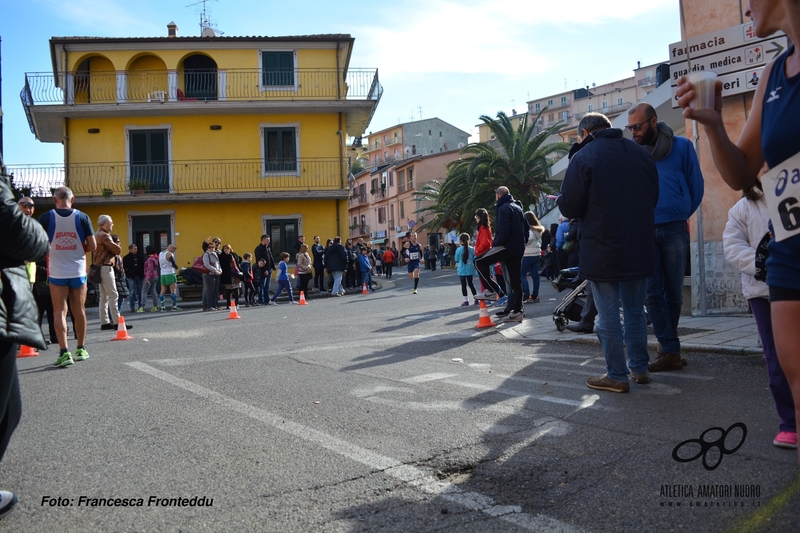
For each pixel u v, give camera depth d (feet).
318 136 97.60
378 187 271.08
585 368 19.92
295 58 97.50
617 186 15.70
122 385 19.72
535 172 121.49
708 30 28.73
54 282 24.21
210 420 14.98
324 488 10.46
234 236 96.37
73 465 12.09
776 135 6.81
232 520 9.38
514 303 31.99
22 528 9.36
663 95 37.88
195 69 98.37
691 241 30.42
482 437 12.88
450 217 149.48
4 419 9.66
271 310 56.80
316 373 20.56
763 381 16.56
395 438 13.03
